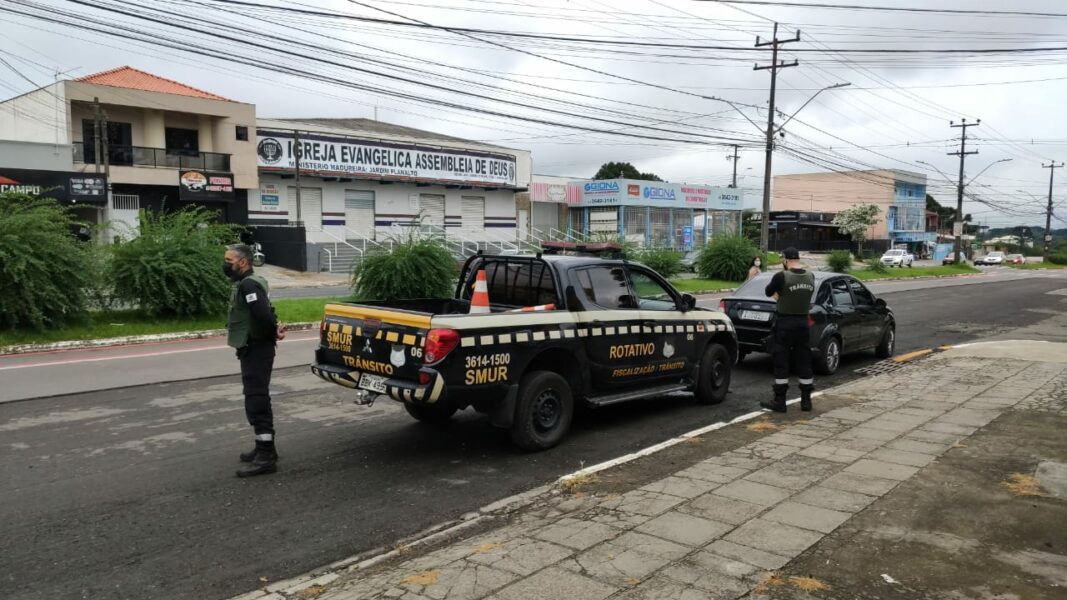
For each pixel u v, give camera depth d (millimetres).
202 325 15484
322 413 8047
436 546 4527
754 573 3883
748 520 4648
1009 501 4922
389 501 5387
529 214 47719
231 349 12977
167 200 33156
